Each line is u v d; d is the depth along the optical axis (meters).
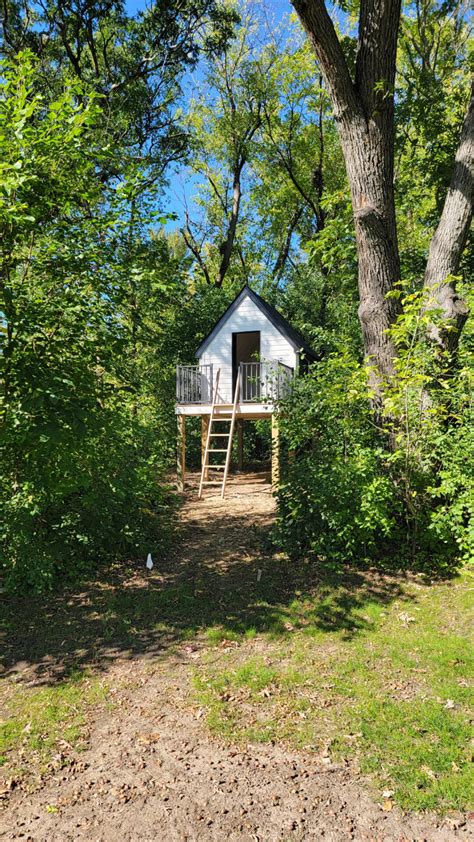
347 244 11.10
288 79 23.31
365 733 3.54
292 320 24.36
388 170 7.82
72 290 5.46
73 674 4.53
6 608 5.93
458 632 5.00
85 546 7.29
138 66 18.16
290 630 5.28
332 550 7.07
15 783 3.18
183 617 5.71
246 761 3.33
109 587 6.59
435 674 4.29
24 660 4.82
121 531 7.66
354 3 12.62
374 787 3.05
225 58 23.86
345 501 6.71
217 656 4.81
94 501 7.10
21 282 5.51
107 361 5.92
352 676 4.32
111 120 16.88
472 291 9.15
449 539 6.59
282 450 8.53
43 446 5.23
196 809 2.94
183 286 17.98
